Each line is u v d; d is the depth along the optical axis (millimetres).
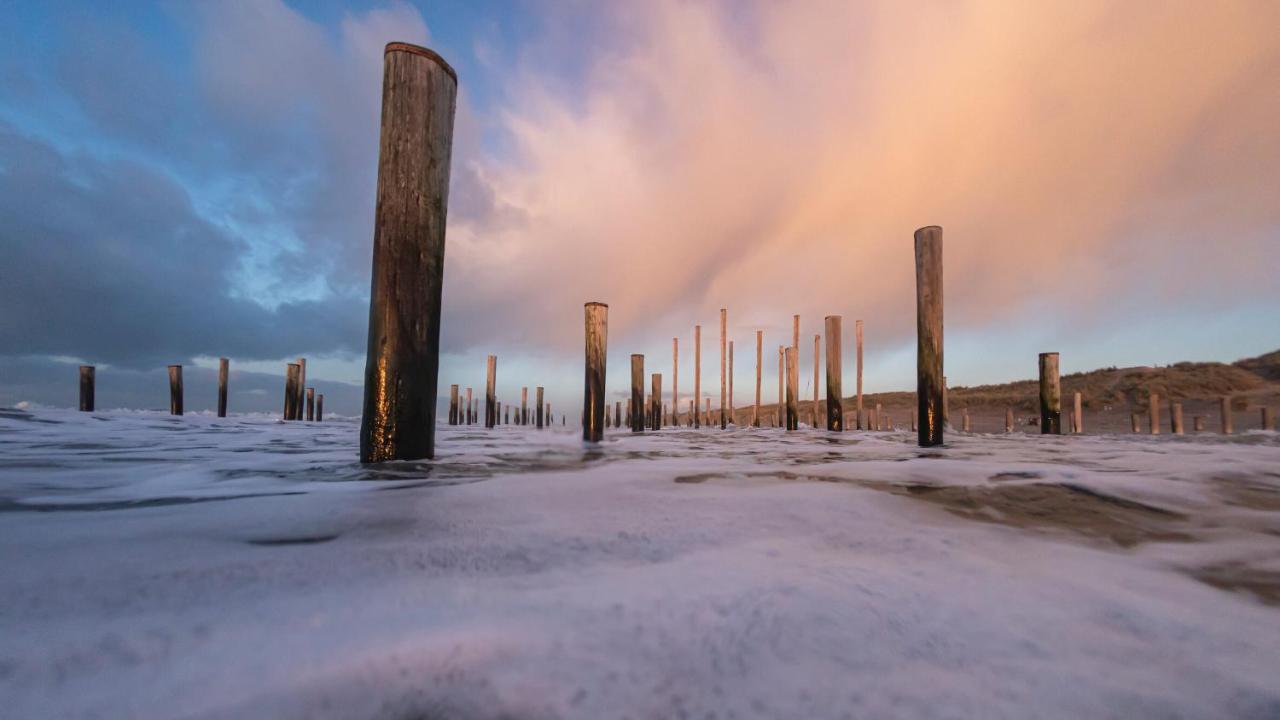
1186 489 2693
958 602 1145
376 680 763
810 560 1463
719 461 4336
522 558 1452
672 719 691
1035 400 30719
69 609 1040
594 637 927
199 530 1798
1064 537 1792
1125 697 775
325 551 1511
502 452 5199
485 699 723
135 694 722
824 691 772
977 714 721
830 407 13008
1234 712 738
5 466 3879
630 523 1913
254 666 798
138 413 17625
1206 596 1226
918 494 2568
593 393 7613
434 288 3895
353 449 5660
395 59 3764
